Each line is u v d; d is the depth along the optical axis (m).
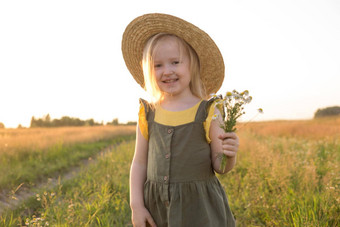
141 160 1.77
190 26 1.69
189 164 1.51
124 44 2.05
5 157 7.38
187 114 1.58
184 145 1.52
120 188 4.45
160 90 1.72
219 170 1.53
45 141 10.27
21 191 4.74
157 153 1.59
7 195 3.90
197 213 1.47
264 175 4.33
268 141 9.24
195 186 1.49
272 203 3.26
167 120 1.61
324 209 2.72
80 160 9.20
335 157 5.85
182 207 1.48
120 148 11.35
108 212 3.36
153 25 1.81
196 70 1.77
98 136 18.53
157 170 1.57
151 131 1.67
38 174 6.26
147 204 1.63
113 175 5.16
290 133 14.95
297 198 3.26
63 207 3.37
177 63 1.66
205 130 1.52
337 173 3.98
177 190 1.50
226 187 4.15
